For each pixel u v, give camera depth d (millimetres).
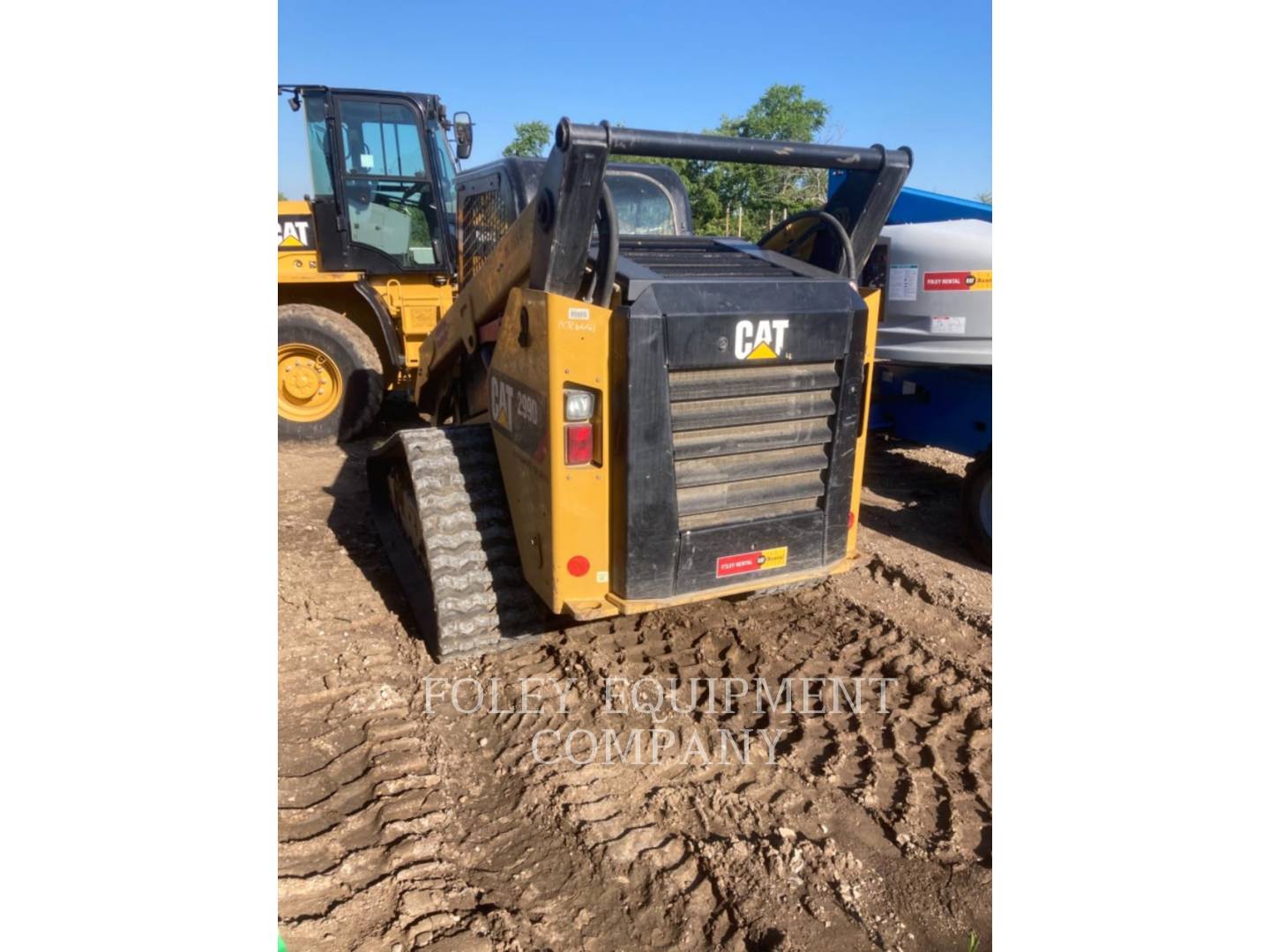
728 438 2855
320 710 3139
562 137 2457
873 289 3119
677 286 2658
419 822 2547
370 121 6500
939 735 3021
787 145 2812
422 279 6926
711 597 2971
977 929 2154
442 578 3324
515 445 3090
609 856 2416
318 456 6609
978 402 4922
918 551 4867
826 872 2336
